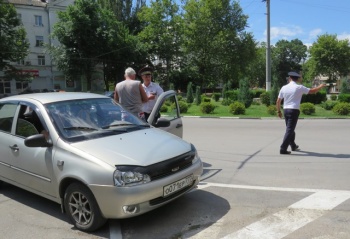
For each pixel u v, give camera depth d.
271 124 15.13
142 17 53.16
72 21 44.88
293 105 7.88
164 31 52.28
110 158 3.88
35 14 54.75
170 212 4.53
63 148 4.17
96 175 3.79
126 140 4.36
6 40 43.19
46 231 4.08
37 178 4.50
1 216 4.57
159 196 3.91
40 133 4.61
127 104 6.12
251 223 4.14
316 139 10.46
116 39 47.88
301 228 3.96
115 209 3.74
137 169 3.79
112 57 48.59
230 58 53.38
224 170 6.70
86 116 4.77
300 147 9.05
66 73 46.91
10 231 4.11
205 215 4.41
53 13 55.56
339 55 58.75
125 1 55.78
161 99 5.88
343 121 16.23
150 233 3.95
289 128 8.02
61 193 4.23
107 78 53.28
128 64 49.53
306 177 6.05
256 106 25.75
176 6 52.16
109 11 48.34
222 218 4.31
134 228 4.09
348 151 8.42
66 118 4.60
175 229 4.04
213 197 5.07
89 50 46.47
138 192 3.71
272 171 6.52
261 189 5.41
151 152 4.10
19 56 44.78
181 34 52.69
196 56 54.84
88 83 48.41
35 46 54.97
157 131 4.92
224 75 54.78
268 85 30.17
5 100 5.43
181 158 4.24
